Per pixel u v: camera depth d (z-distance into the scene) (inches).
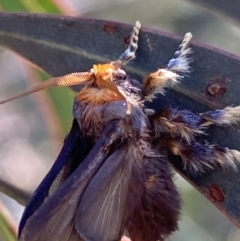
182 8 12.6
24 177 12.3
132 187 8.0
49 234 7.8
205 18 12.5
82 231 7.9
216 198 7.9
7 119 12.9
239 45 12.5
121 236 8.0
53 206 7.7
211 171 7.9
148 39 8.1
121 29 8.1
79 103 8.0
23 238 7.7
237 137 7.9
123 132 7.9
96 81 7.9
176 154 8.1
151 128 8.1
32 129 12.9
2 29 8.2
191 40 8.0
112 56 8.2
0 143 12.7
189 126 8.0
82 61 8.2
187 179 8.0
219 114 7.9
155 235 8.2
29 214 8.0
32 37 8.2
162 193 8.2
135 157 8.0
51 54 8.3
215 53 7.9
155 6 12.6
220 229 11.4
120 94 7.8
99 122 7.9
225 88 7.9
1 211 8.8
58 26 8.2
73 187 7.8
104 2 12.4
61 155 8.1
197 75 7.9
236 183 7.9
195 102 8.0
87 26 8.2
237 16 8.1
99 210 7.9
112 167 7.9
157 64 8.1
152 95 8.1
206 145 7.9
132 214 8.1
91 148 8.0
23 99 12.9
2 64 12.4
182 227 11.3
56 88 9.1
